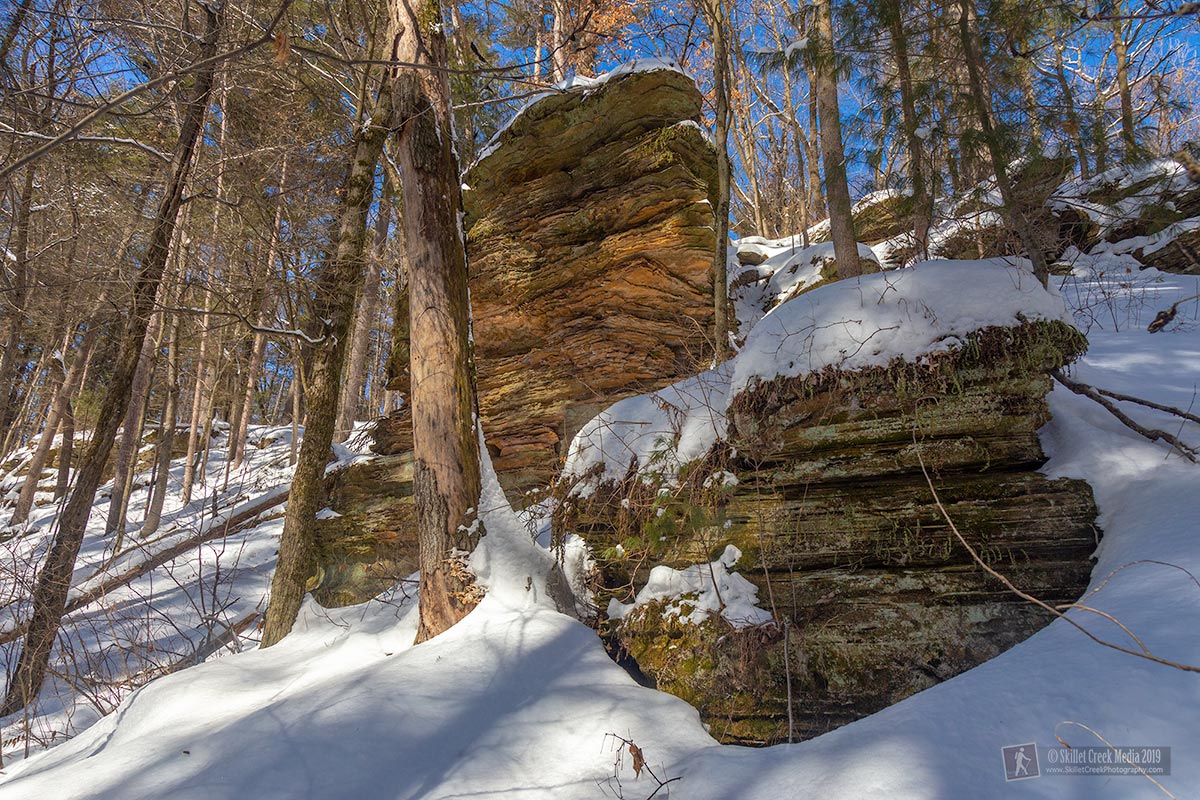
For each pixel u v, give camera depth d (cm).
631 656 440
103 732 444
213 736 340
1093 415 451
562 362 867
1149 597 267
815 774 236
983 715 229
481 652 398
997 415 414
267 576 952
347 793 284
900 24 670
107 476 2214
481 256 923
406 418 824
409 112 542
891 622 390
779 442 450
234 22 940
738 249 1375
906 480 427
